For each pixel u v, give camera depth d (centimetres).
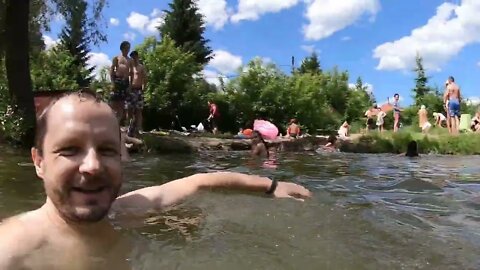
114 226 185
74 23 1166
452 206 322
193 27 3884
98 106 153
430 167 797
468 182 530
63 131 147
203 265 154
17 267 141
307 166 752
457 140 1386
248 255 165
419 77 3397
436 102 3262
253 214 225
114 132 153
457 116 1680
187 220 210
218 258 161
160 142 1030
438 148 1361
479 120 2028
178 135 1456
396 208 301
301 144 1380
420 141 1379
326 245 180
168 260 158
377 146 1388
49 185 150
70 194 148
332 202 285
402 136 1444
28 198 293
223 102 2714
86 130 147
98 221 151
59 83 2309
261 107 2694
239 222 210
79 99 152
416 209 304
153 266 152
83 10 1158
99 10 1183
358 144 1388
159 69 2603
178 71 2634
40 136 153
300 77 2873
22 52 961
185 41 3897
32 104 950
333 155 1144
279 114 2734
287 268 152
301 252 170
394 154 1270
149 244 174
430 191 417
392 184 464
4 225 159
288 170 660
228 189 258
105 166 148
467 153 1332
